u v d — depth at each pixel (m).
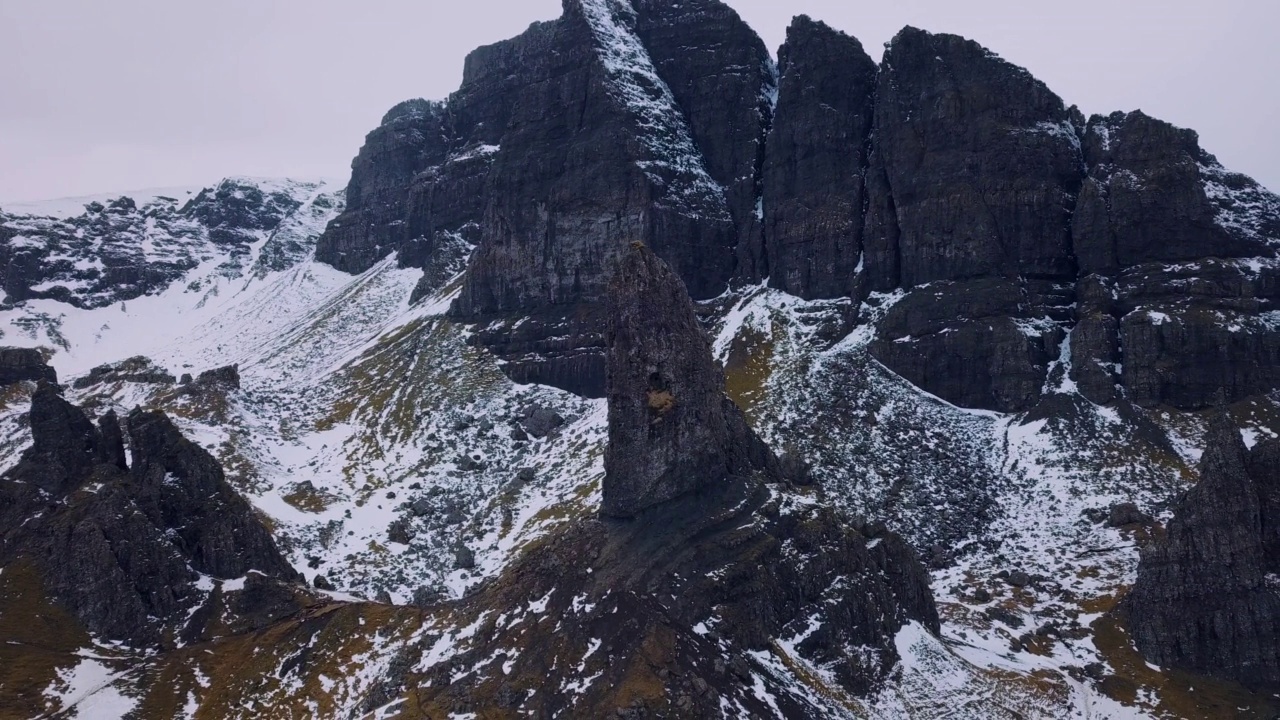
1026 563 164.25
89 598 145.12
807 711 116.94
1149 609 141.25
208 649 142.50
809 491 147.62
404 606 147.38
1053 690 131.62
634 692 112.94
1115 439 182.00
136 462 161.62
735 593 126.31
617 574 128.50
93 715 128.88
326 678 134.50
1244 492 141.25
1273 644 134.50
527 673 121.38
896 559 141.88
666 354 137.12
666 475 134.62
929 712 124.12
